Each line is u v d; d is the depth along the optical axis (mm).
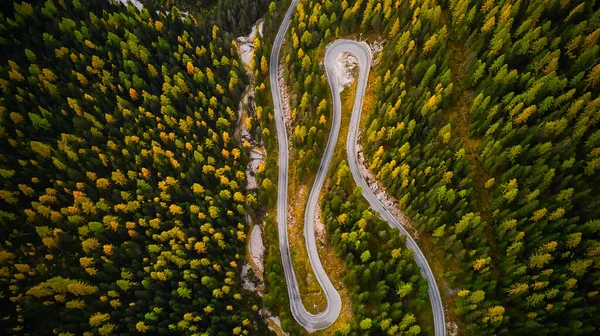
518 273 70750
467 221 73875
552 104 76688
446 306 76438
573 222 71188
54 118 95312
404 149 82562
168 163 94750
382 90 93750
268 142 100250
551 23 84875
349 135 97000
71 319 75688
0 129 89250
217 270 83062
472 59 85812
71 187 88062
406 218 84812
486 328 70000
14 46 100938
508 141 78938
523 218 73250
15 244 82812
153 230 87375
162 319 79688
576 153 75438
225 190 89438
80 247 85500
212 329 77750
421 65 87812
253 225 93375
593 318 66000
